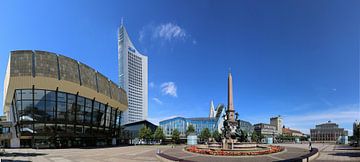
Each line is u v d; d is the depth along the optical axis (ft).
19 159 113.91
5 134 236.22
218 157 108.47
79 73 247.09
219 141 173.17
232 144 140.87
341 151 150.92
